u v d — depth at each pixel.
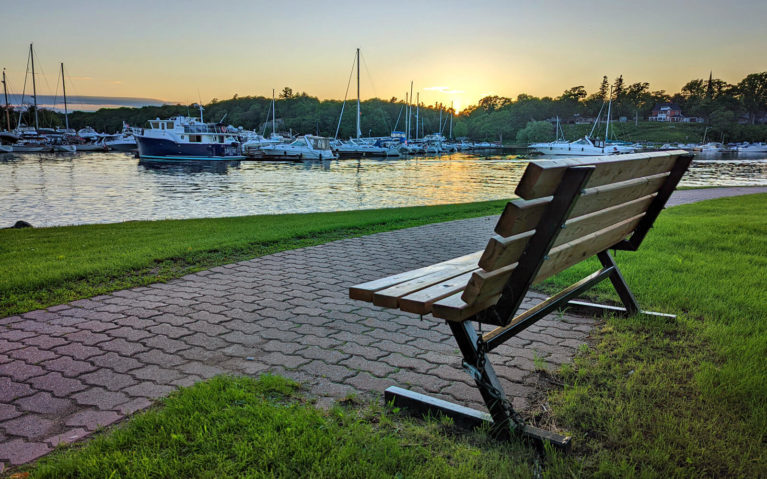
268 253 7.31
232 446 2.37
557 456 2.29
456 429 2.59
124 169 49.88
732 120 166.88
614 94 197.75
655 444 2.34
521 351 3.64
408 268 6.40
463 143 151.62
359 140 83.69
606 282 5.15
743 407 2.65
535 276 2.32
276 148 68.19
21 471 2.27
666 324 3.93
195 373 3.32
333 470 2.18
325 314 4.57
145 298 5.06
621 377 3.09
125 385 3.15
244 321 4.38
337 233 9.16
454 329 2.46
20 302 4.87
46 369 3.39
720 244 6.91
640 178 3.07
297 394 2.98
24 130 100.56
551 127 166.50
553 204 2.15
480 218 11.46
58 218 19.38
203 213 20.89
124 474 2.18
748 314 4.07
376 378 3.23
